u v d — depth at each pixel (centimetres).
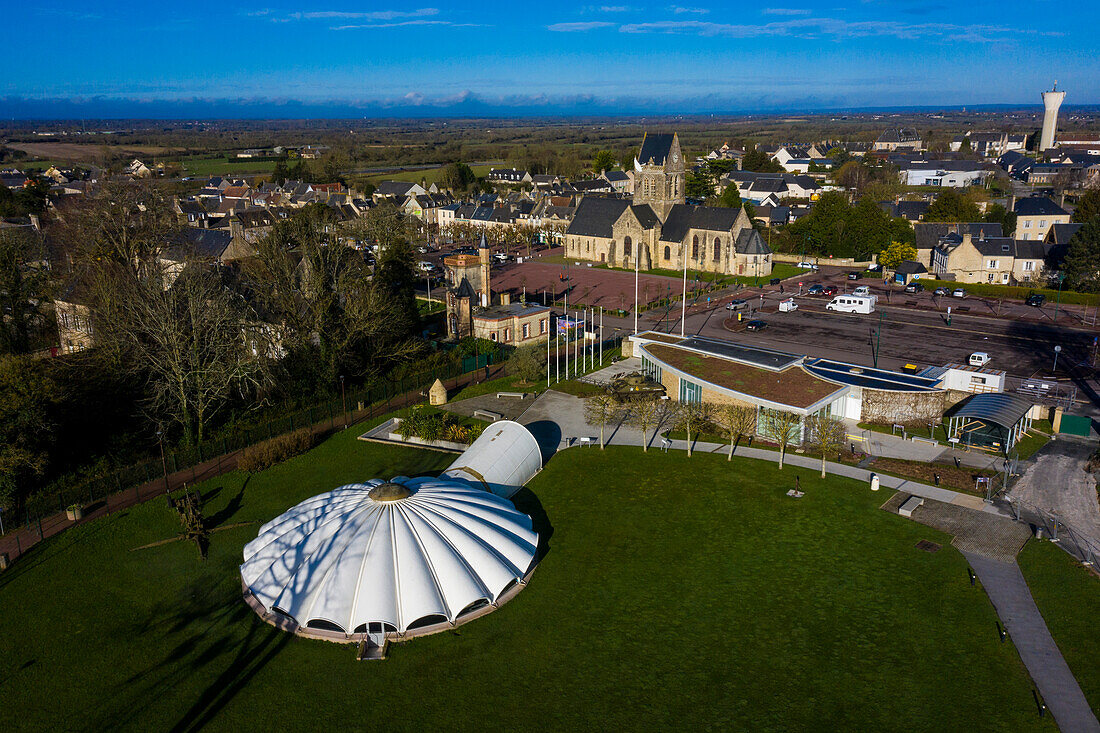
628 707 3644
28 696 3769
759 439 6931
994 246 14288
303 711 3644
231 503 5838
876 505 5606
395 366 8994
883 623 4244
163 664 3994
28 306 9475
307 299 8325
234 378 7456
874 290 13938
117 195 9644
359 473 6341
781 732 3475
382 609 4100
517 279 15262
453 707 3659
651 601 4481
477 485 5562
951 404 7369
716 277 15025
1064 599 4416
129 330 7144
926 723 3516
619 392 7962
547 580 4712
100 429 6738
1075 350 9725
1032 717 3534
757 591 4566
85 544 5238
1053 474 6106
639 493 5884
